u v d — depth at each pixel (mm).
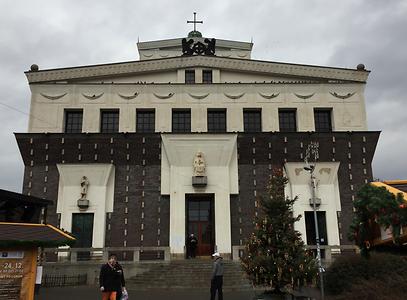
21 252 14250
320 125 37969
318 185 35062
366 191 11133
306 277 17047
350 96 38094
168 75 39469
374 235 12016
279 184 19484
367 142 36594
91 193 34594
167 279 26688
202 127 37000
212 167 35250
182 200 34438
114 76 39125
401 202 10320
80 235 33906
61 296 22047
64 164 34969
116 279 15539
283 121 38000
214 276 18609
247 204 34875
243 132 36281
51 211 34250
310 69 39375
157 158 35812
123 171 35500
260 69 39500
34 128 36406
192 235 33625
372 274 16625
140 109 37438
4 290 13812
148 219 34406
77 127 37250
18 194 18844
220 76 39500
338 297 16578
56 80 38250
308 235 34156
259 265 17328
